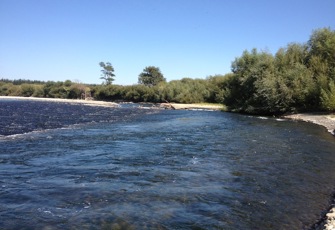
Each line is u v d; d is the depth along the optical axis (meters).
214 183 11.35
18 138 21.66
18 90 160.12
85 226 7.62
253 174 12.66
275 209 9.00
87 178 11.78
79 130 26.95
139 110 61.19
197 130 27.27
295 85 44.91
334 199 9.90
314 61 45.66
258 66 52.94
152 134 24.53
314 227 7.76
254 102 51.44
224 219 8.22
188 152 17.08
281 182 11.63
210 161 14.90
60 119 37.97
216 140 21.42
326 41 45.22
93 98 134.88
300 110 44.62
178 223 7.90
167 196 9.87
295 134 24.56
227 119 39.66
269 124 32.84
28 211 8.52
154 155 16.22
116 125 31.64
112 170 13.00
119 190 10.38
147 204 9.16
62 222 7.83
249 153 16.86
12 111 49.91
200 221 8.05
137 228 7.57
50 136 22.91
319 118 36.59
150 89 113.19
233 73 67.62
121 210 8.66
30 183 11.09
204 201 9.50
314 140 21.41
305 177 12.34
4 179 11.54
